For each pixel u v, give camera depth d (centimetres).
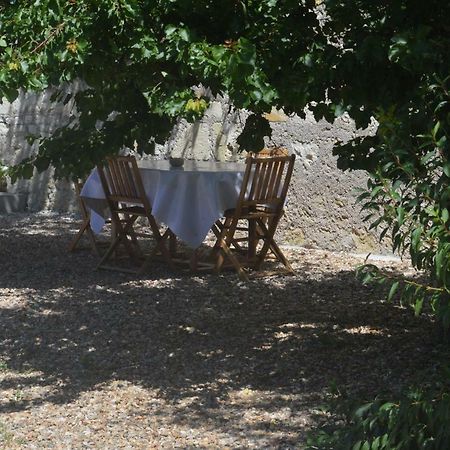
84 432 699
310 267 1261
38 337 952
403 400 551
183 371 841
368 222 1320
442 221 544
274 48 757
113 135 992
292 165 1211
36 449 666
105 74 816
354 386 785
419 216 569
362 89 749
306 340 925
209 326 982
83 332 966
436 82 655
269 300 1091
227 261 1267
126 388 799
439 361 843
